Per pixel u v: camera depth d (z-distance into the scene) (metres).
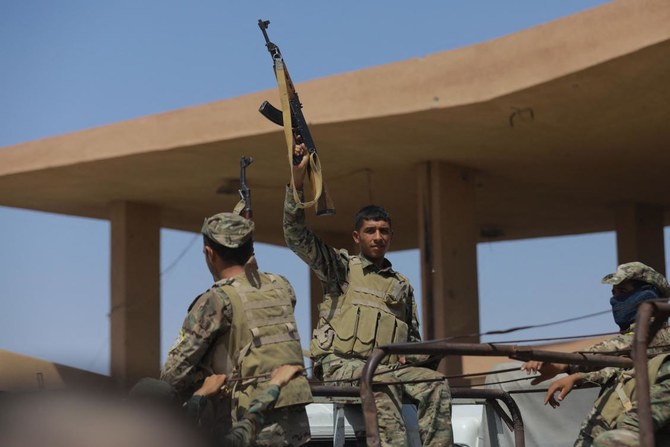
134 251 29.75
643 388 5.24
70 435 4.51
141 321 29.61
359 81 20.95
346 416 8.19
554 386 7.82
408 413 8.47
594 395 12.26
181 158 24.73
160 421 5.21
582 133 21.97
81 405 4.57
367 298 8.59
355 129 21.72
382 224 8.80
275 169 25.88
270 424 6.70
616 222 30.06
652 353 7.57
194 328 6.71
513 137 22.31
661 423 7.02
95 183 27.66
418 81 20.23
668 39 16.36
